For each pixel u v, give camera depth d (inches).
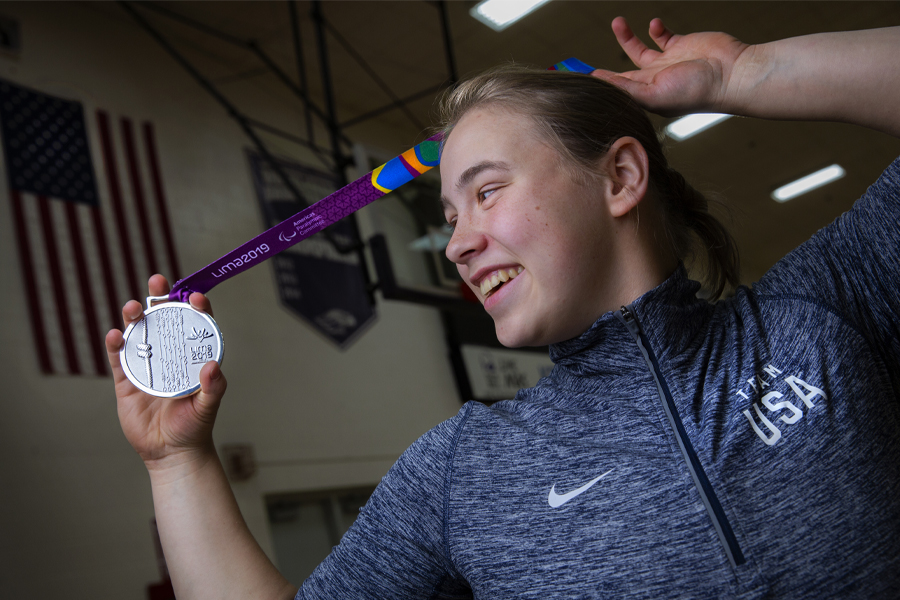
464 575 24.6
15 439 132.0
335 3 192.9
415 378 223.3
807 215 350.6
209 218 184.4
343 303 211.8
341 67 222.5
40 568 126.9
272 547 165.5
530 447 25.1
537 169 27.3
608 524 22.2
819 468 21.8
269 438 175.6
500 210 27.0
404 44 215.5
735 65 29.9
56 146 160.1
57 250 151.2
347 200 32.6
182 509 28.8
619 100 30.7
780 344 25.5
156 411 29.7
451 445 26.7
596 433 24.7
